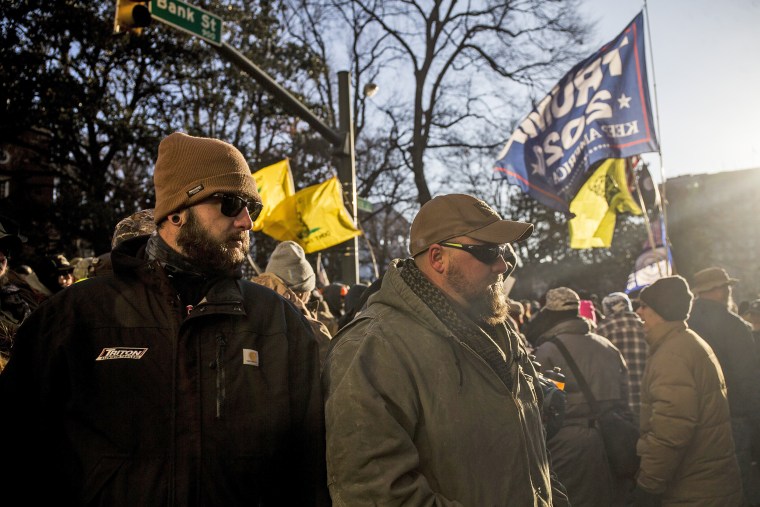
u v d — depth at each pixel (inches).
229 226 65.2
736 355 188.9
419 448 69.2
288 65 733.9
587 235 279.0
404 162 939.3
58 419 57.2
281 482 64.4
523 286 1163.9
